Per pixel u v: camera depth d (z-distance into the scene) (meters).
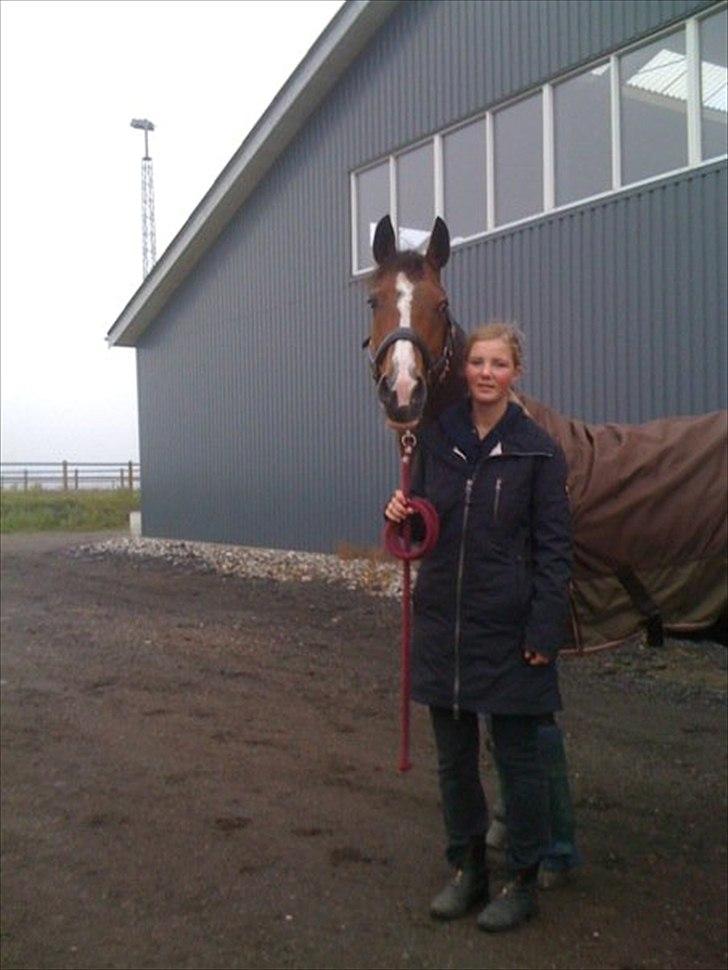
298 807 4.79
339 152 13.87
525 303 11.13
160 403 18.25
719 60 9.13
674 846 4.24
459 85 11.95
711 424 3.82
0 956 3.46
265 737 5.93
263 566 13.70
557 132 10.84
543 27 10.83
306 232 14.50
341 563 13.29
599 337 10.30
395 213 13.16
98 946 3.51
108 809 4.81
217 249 16.31
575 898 3.79
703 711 6.25
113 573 14.09
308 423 14.63
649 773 5.13
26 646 8.95
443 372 3.73
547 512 3.31
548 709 3.34
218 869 4.12
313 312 14.46
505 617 3.29
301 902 3.81
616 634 3.71
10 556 16.89
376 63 13.15
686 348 9.45
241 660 8.07
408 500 3.39
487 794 4.94
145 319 18.19
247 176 15.11
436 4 12.19
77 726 6.27
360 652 8.26
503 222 11.54
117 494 30.53
